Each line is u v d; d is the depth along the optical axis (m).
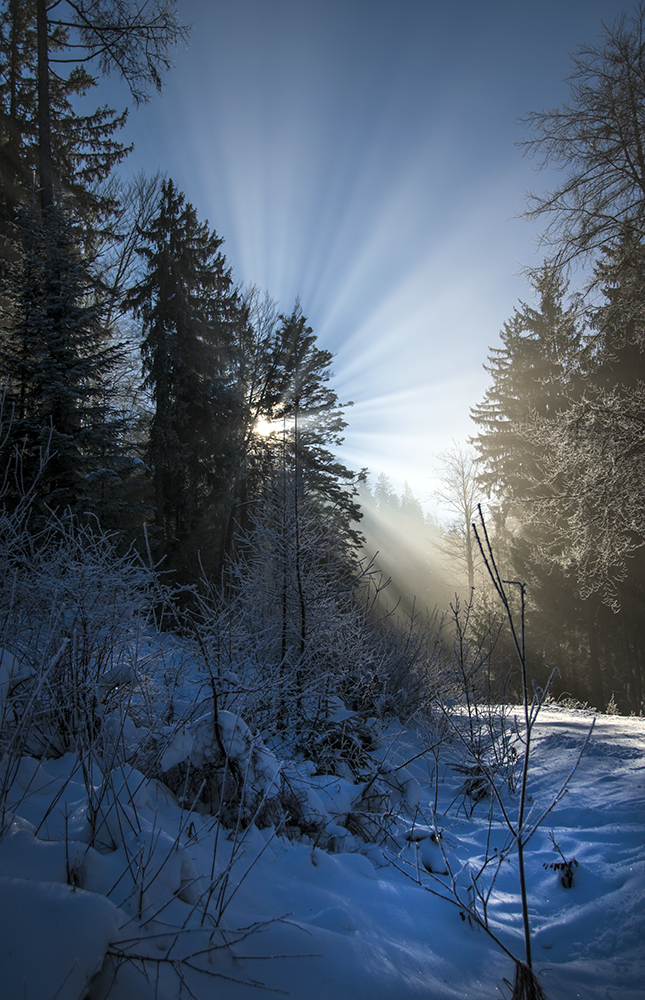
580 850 3.36
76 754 2.82
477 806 4.51
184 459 18.98
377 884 2.81
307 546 5.47
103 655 3.09
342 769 4.37
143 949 1.74
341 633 5.50
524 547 23.17
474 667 5.38
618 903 2.68
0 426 3.78
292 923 2.13
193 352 20.47
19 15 17.64
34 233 11.94
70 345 11.30
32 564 3.24
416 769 5.38
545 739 6.17
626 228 12.11
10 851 1.92
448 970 2.19
